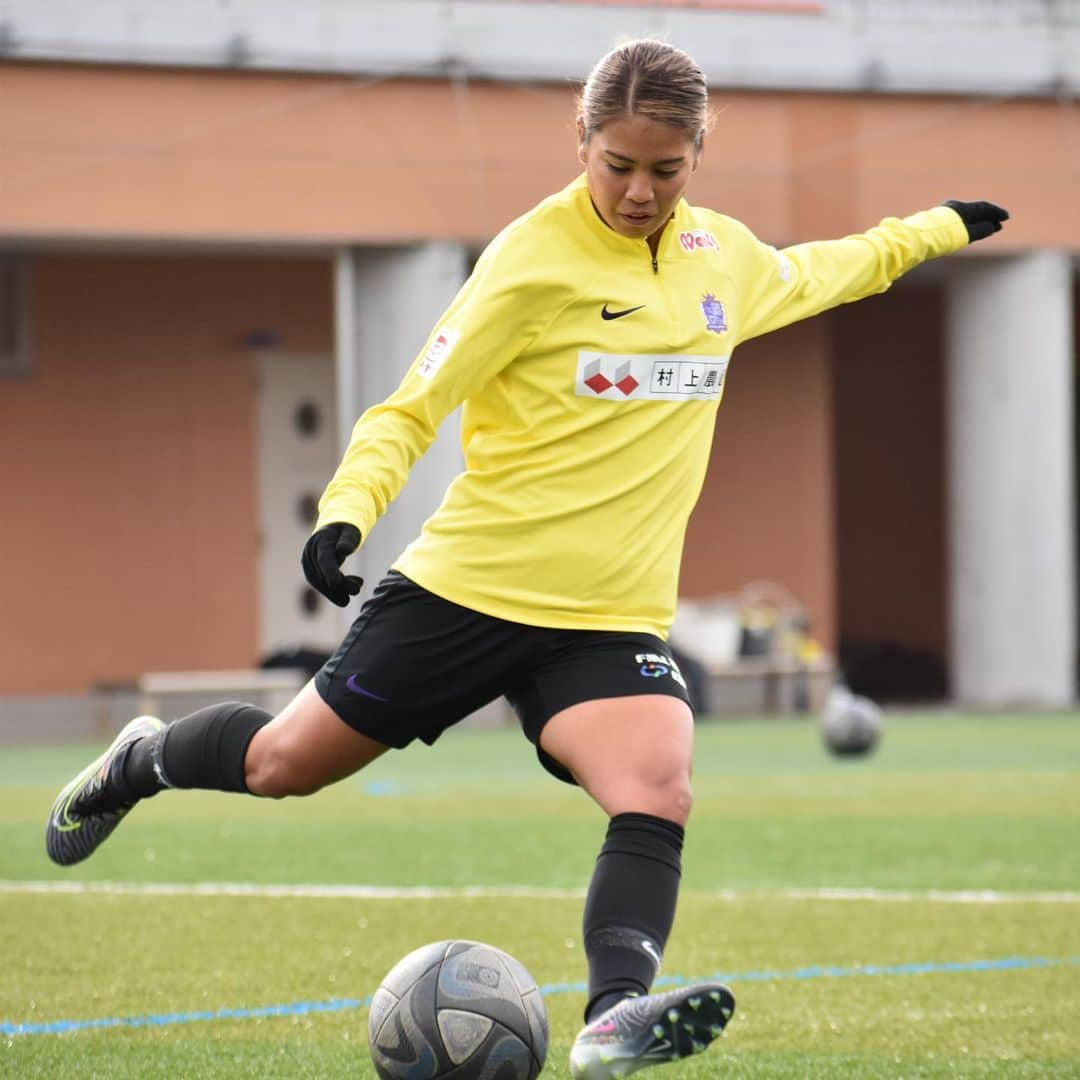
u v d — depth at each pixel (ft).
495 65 223.92
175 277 252.01
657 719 49.93
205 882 102.53
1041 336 251.60
